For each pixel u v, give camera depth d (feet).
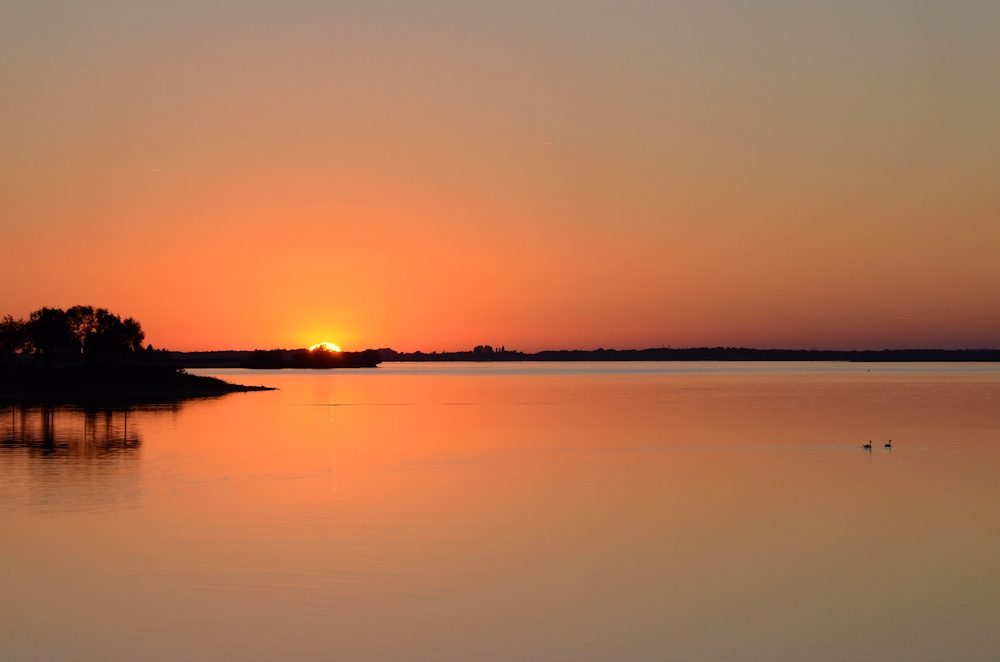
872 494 143.13
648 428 260.62
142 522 118.21
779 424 272.51
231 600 83.92
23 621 78.38
